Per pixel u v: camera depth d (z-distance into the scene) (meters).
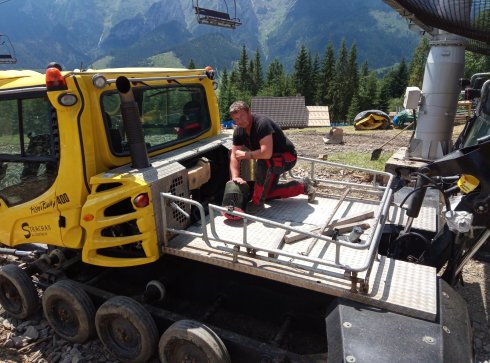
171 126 4.69
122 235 4.06
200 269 4.12
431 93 8.69
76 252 4.69
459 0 4.56
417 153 9.00
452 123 8.86
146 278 4.50
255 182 4.61
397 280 3.29
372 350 2.64
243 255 3.52
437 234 4.07
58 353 4.20
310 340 4.13
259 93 90.00
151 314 3.92
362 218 4.20
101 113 3.78
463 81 8.00
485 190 3.48
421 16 4.99
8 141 4.10
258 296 3.93
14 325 4.68
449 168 3.63
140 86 4.18
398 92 85.94
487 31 4.64
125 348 3.97
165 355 3.64
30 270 4.62
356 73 85.25
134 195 3.58
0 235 4.39
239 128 4.53
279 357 3.35
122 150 4.06
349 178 10.06
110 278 4.75
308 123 31.81
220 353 3.38
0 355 4.23
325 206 4.83
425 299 3.04
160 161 4.10
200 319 3.82
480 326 4.44
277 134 4.43
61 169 3.76
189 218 4.05
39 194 4.03
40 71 4.79
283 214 4.57
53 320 4.34
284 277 3.32
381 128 24.16
